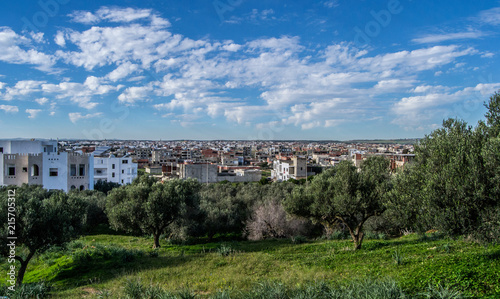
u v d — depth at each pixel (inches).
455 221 494.3
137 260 903.7
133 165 3405.5
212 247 1126.4
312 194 1018.7
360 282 476.4
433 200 531.5
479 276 435.5
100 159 3166.8
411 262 607.8
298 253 944.3
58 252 967.6
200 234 1508.4
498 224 460.4
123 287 597.6
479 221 485.7
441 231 515.5
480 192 470.3
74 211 864.9
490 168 478.3
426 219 540.1
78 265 834.8
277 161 4758.9
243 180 4633.4
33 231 720.3
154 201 1122.7
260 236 1476.4
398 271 555.5
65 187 1875.0
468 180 490.6
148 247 1167.0
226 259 882.8
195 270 768.3
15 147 1895.9
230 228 1590.8
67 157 1888.5
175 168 4849.9
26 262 725.3
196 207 1355.8
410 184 637.3
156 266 829.2
